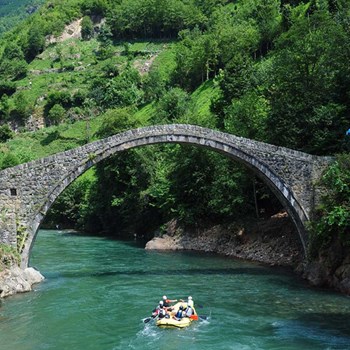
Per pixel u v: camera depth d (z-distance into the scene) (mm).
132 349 17875
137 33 150750
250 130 41812
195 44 102312
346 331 19578
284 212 40219
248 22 98188
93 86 122438
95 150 29266
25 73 140500
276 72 40438
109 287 27922
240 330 19891
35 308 23312
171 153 50750
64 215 76812
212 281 29453
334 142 33781
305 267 30141
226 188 42312
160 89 101125
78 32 161375
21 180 27938
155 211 53094
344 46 35531
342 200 27516
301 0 86500
